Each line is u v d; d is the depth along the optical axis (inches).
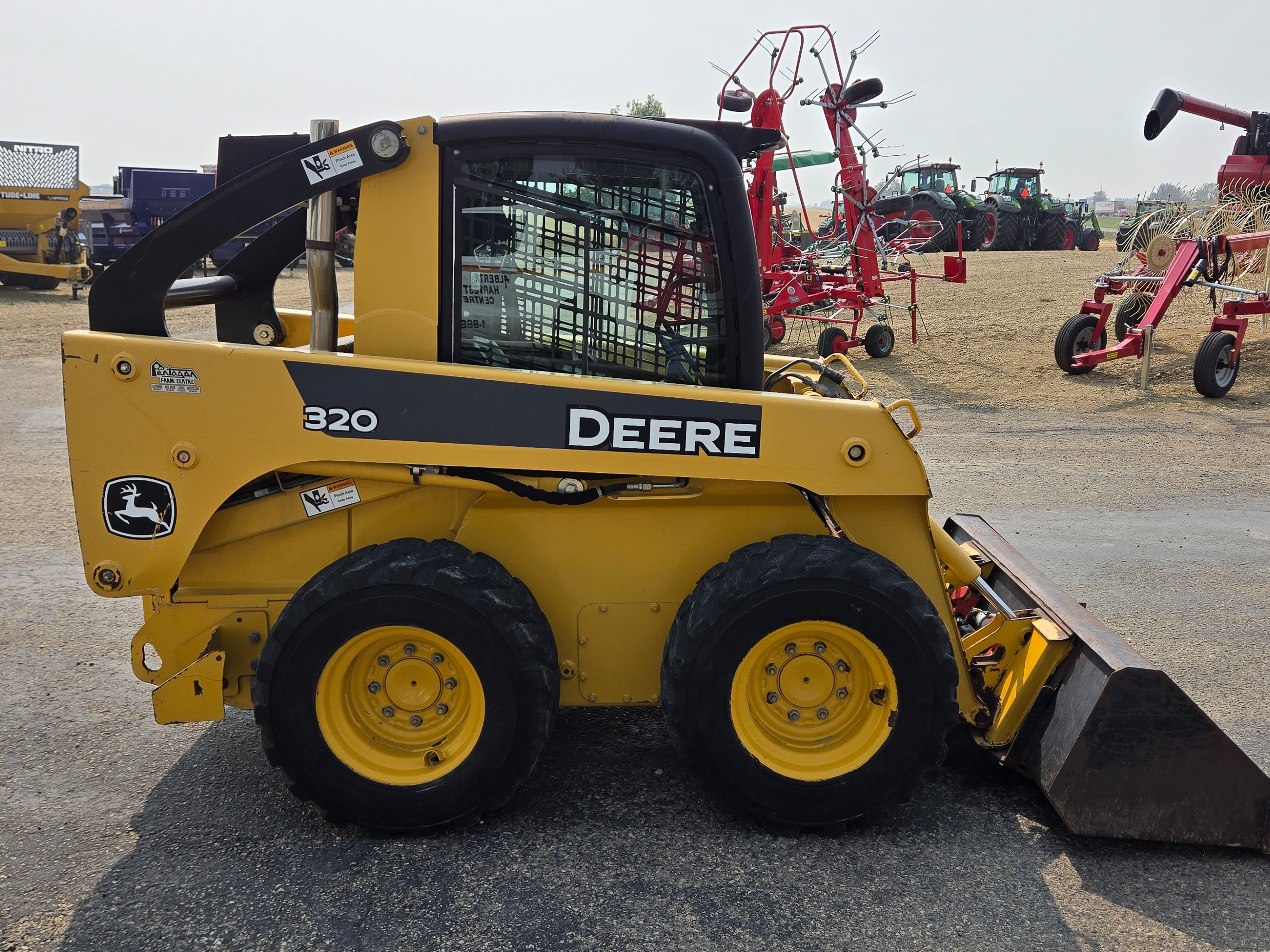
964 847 122.4
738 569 118.1
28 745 144.6
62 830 123.3
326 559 126.3
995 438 375.9
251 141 147.5
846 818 122.3
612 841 121.7
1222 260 461.7
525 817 127.0
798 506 128.6
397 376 114.4
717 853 119.8
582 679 130.2
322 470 119.0
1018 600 151.3
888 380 497.4
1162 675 117.9
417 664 120.0
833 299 547.2
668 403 116.6
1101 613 206.5
